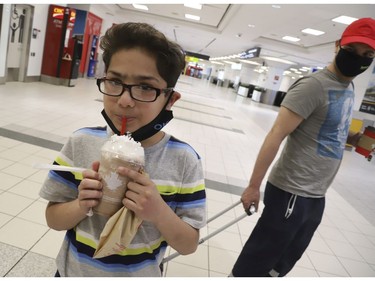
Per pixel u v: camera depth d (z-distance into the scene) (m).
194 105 11.68
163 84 0.79
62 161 0.91
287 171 1.72
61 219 0.86
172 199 0.90
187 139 6.33
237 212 3.52
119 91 0.77
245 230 3.17
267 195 1.81
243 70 27.80
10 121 4.74
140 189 0.71
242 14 8.87
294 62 17.52
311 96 1.58
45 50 9.17
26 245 2.19
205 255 2.61
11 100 6.06
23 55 8.23
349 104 1.66
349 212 4.34
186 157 0.92
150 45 0.75
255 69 25.66
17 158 3.53
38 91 7.69
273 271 1.91
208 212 3.38
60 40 9.09
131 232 0.72
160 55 0.76
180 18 12.80
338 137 1.68
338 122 1.64
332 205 4.48
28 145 3.99
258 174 1.68
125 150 0.71
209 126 8.20
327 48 10.51
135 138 0.82
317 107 1.61
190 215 0.91
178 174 0.91
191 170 0.93
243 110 13.99
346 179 6.14
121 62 0.76
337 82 1.61
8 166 3.28
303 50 12.50
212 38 16.19
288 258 1.89
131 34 0.75
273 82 21.47
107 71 0.79
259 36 12.09
